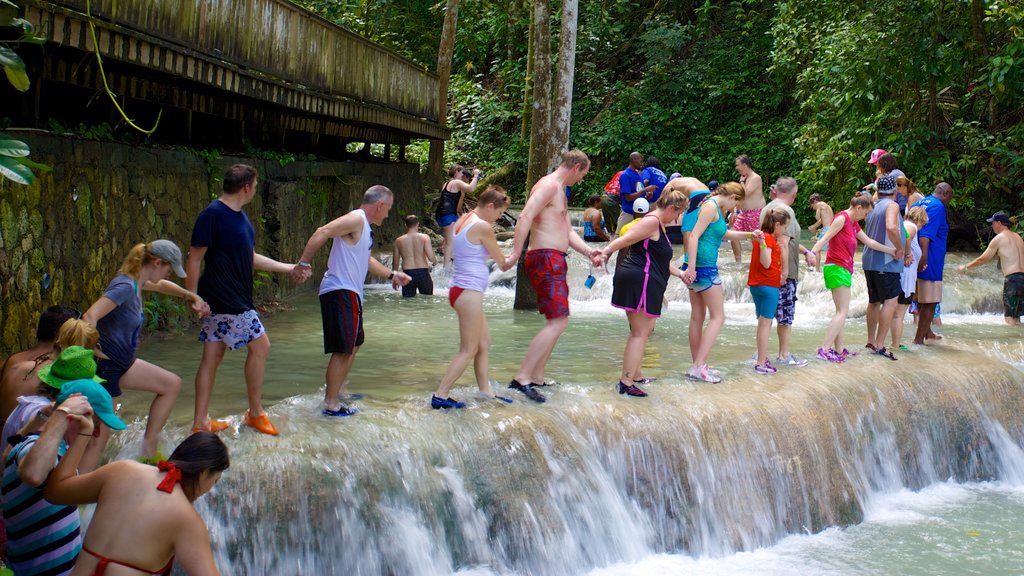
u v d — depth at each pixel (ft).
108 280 27.76
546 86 39.29
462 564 19.13
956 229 56.29
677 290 43.29
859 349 31.30
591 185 88.94
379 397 22.33
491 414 20.99
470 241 21.18
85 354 13.14
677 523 21.89
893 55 54.49
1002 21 51.62
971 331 36.68
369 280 48.29
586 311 40.37
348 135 52.95
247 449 17.85
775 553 22.34
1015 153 53.11
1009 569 21.63
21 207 22.95
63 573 13.70
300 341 30.37
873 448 26.45
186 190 33.09
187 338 30.04
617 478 21.65
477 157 92.89
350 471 18.12
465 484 19.49
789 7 66.18
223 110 36.88
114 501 11.91
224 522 16.72
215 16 29.73
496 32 96.99
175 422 19.31
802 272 44.01
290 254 41.63
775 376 26.71
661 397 23.79
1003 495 27.43
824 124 62.64
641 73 97.09
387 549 18.07
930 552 22.65
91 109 31.94
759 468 23.35
